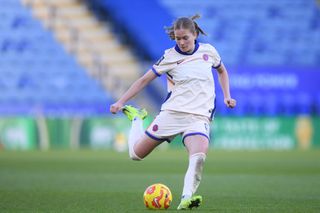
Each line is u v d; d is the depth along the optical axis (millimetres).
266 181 46219
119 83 119500
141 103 108125
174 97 27031
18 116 106312
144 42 123438
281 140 102000
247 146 101688
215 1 126125
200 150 26062
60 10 126125
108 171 56812
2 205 30469
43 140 101625
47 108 111188
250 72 109812
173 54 27062
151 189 27766
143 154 28016
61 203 31406
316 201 32188
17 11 126625
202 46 27281
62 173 54406
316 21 125812
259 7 126188
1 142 101250
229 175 52188
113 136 100938
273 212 27000
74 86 119625
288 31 124562
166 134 27031
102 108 110875
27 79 120250
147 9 124812
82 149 99188
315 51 123188
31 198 33969
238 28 124125
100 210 28109
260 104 109625
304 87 109938
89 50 122875
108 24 124625
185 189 25922
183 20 26281
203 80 26906
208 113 26953
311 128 102250
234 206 29578
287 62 122062
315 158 77062
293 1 127000
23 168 60500
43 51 123188
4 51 122938
